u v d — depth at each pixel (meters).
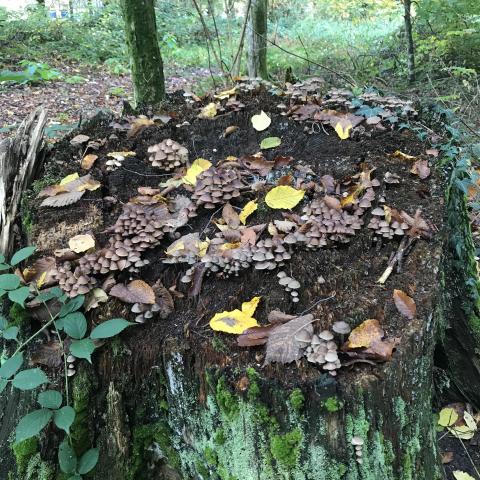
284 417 0.77
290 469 0.79
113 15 6.08
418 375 0.84
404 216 0.99
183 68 4.91
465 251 1.18
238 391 0.78
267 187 1.07
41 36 5.14
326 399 0.75
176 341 0.85
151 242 0.98
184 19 6.04
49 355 0.89
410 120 1.31
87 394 0.87
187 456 0.90
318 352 0.77
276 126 1.26
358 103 1.33
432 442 0.93
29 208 1.06
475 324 1.17
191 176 1.13
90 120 1.33
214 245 0.96
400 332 0.82
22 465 0.87
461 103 2.54
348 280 0.89
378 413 0.78
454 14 2.86
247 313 0.85
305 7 6.36
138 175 1.16
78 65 4.80
